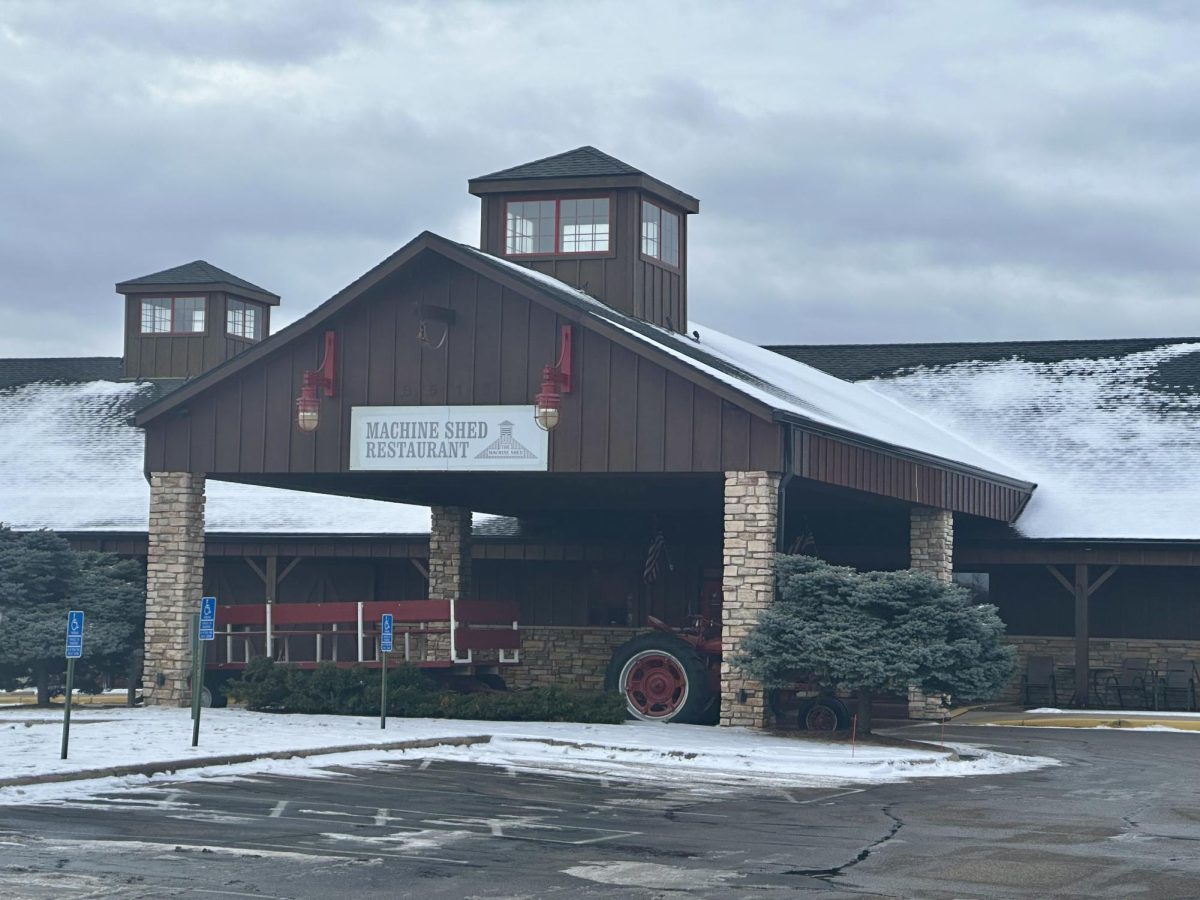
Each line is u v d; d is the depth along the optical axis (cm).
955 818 1493
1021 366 3972
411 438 2480
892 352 4147
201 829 1291
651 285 2933
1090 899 1100
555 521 3434
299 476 2650
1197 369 3809
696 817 1463
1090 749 2284
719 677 2495
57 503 3538
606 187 2853
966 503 2969
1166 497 3250
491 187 2909
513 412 2431
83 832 1259
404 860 1186
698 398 2336
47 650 2733
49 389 4191
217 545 3397
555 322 2419
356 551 3341
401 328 2502
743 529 2308
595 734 2098
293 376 2555
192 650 2616
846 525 3288
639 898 1073
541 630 3422
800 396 2741
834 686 2233
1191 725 2709
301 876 1114
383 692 2109
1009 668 2311
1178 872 1207
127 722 2225
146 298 4212
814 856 1256
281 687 2478
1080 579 3100
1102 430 3603
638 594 3378
